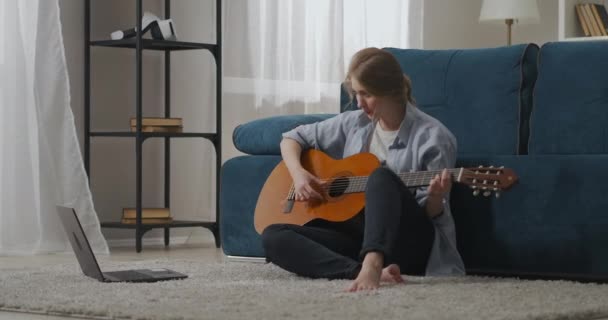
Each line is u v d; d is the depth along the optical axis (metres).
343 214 2.81
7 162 4.07
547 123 3.03
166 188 4.77
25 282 2.67
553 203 2.87
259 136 3.49
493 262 2.96
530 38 6.56
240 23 4.95
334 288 2.46
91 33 4.57
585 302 2.23
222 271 3.00
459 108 3.18
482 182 2.52
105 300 2.28
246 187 3.53
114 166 4.65
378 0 5.67
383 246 2.44
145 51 4.75
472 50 3.26
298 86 5.14
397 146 2.81
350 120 2.98
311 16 5.21
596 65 3.00
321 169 2.93
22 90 4.09
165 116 4.78
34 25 4.13
